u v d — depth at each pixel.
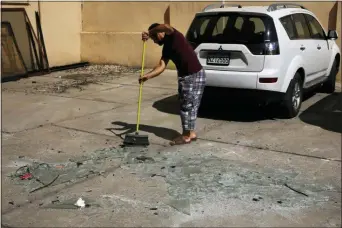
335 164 5.16
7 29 11.15
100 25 13.28
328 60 8.48
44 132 6.55
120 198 4.31
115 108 8.02
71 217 3.95
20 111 7.83
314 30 8.09
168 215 3.97
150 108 8.00
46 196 4.38
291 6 7.82
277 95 6.61
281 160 5.30
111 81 10.78
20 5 11.61
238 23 6.71
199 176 4.82
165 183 4.65
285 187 4.55
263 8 6.91
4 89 9.86
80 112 7.74
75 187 4.57
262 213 4.01
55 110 7.89
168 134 6.38
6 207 4.14
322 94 9.05
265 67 6.45
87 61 13.62
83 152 5.65
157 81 10.68
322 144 5.86
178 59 5.66
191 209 4.08
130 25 12.79
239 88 6.58
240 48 6.49
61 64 13.07
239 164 5.18
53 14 12.64
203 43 6.77
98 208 4.11
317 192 4.44
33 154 5.59
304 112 7.54
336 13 9.92
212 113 7.51
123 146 5.85
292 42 6.89
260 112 7.52
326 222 3.85
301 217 3.94
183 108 5.84
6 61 10.94
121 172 4.96
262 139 6.09
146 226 3.79
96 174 4.91
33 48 11.98
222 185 4.60
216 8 7.26
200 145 5.86
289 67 6.77
